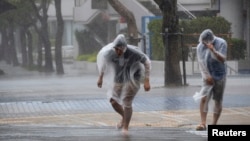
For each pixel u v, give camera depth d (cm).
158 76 6425
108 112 3325
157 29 6962
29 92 4709
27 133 2627
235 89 4447
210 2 7862
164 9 4622
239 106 3456
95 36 9781
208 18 6750
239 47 6800
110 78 2631
